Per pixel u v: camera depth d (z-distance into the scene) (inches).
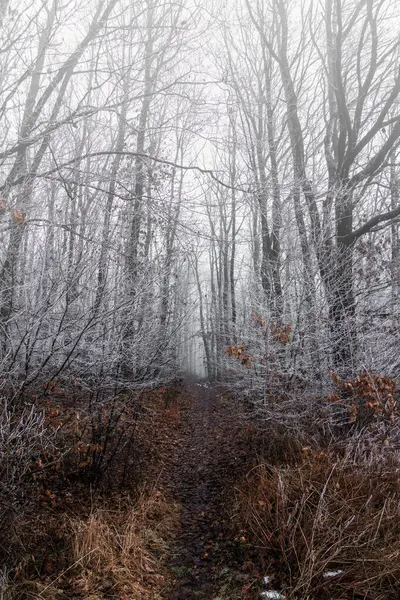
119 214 259.8
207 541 193.9
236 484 237.8
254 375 304.7
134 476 246.2
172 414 478.3
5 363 195.5
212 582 161.8
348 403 264.4
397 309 301.0
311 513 165.0
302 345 292.5
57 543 168.7
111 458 239.1
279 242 350.6
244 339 323.3
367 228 309.6
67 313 214.5
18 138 230.7
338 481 180.7
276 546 165.8
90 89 232.5
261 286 332.8
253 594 147.9
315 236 320.2
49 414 207.5
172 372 421.4
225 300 665.6
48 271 210.7
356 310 303.6
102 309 219.8
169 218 249.1
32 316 189.0
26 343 191.5
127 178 270.5
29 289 210.4
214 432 418.6
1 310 224.5
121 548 174.1
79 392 240.8
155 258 263.4
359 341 280.4
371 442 220.2
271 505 179.0
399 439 231.3
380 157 316.8
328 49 355.3
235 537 184.2
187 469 307.1
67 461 222.5
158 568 172.4
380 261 314.0
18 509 160.7
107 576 156.6
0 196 206.8
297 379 284.0
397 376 272.7
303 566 148.3
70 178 241.1
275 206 326.6
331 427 271.3
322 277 303.0
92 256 212.4
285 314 297.0
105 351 233.6
